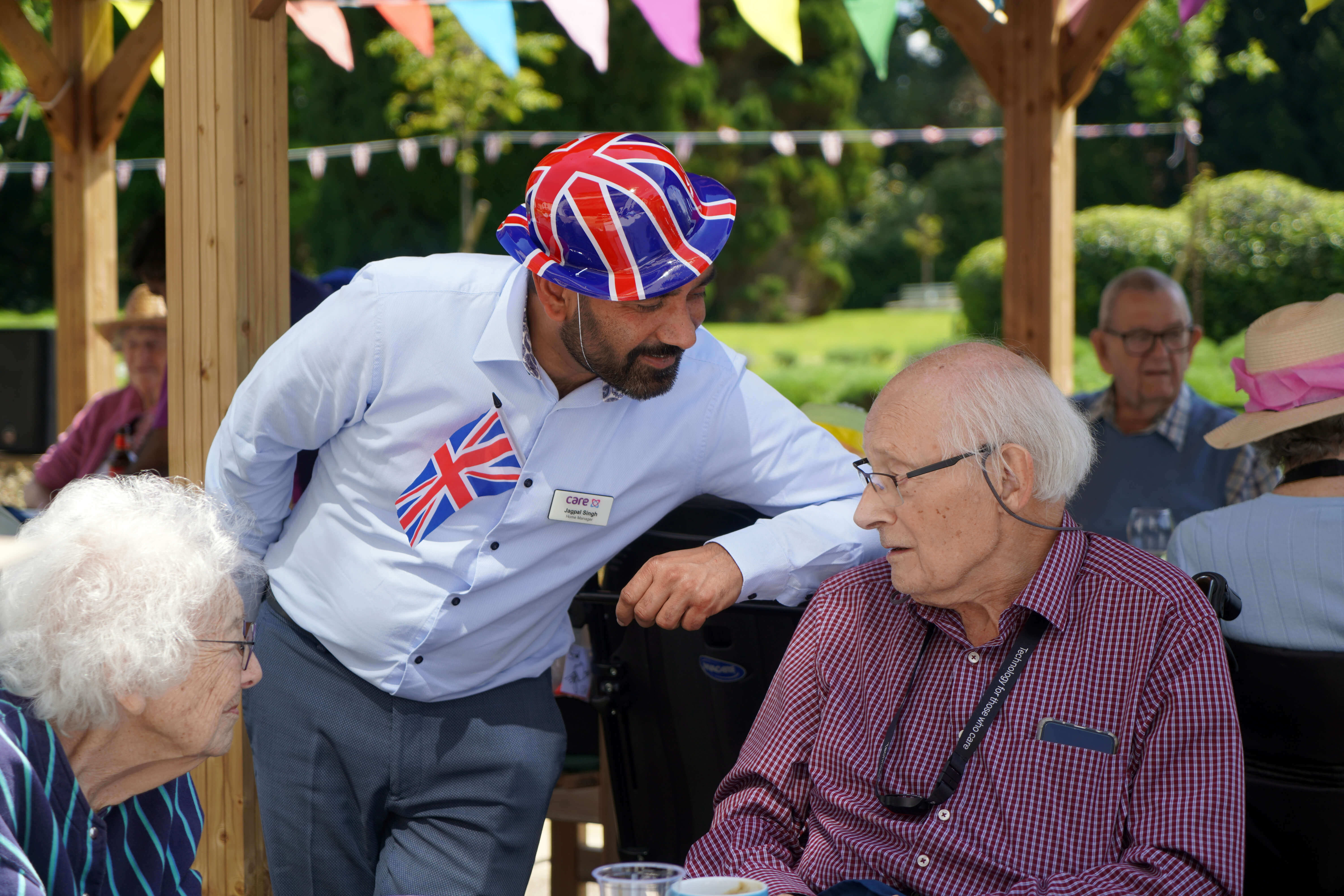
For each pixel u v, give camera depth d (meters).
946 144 24.98
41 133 15.51
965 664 1.65
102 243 5.32
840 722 1.72
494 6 3.90
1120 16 4.38
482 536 1.91
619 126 17.61
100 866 1.34
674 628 2.01
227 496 2.03
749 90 20.14
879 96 25.11
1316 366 2.03
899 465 1.62
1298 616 1.92
